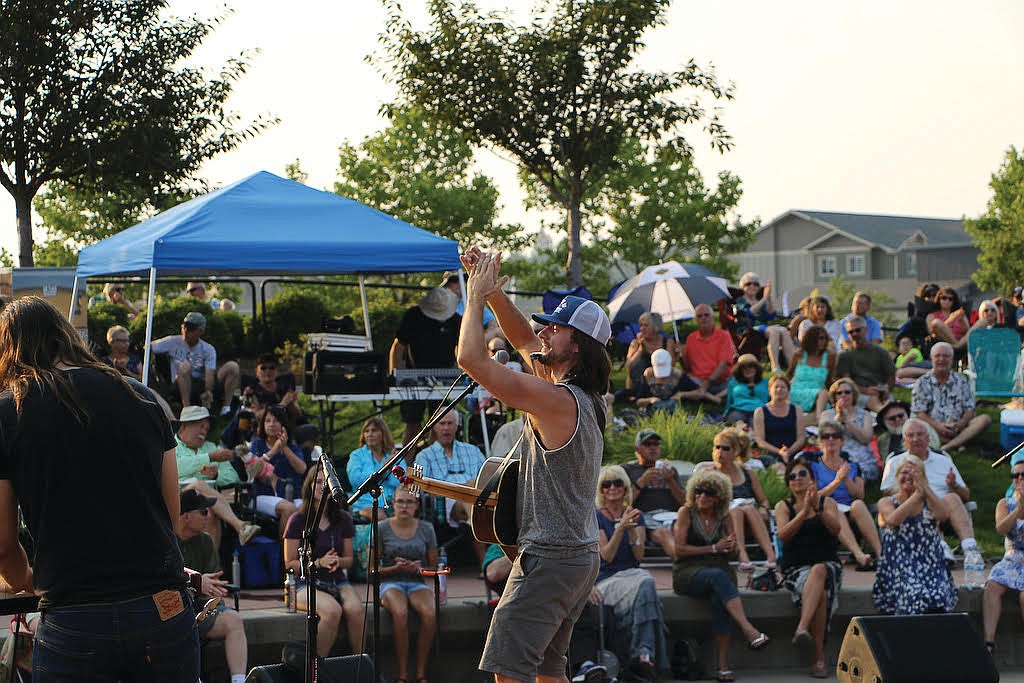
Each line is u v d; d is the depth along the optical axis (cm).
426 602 931
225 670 870
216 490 1033
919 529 1009
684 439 1355
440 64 1959
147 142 1752
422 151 3203
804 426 1338
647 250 3459
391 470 555
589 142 1980
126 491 417
